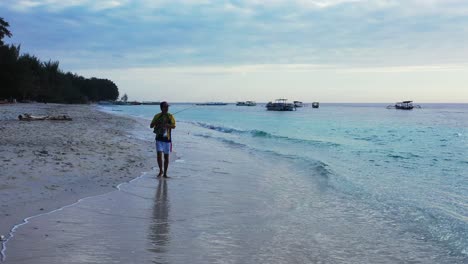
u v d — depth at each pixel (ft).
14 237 16.71
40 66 334.65
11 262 14.07
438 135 102.53
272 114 301.84
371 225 21.44
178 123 156.46
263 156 51.96
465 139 89.56
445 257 16.89
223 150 58.44
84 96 465.88
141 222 20.25
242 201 26.25
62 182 27.43
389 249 17.78
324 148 66.23
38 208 21.24
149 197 25.93
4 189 23.94
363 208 25.20
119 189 27.58
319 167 41.86
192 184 31.30
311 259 16.29
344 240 18.89
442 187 32.50
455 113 354.74
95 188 27.12
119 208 22.68
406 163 47.78
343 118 227.61
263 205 25.38
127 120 131.95
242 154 53.78
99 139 57.72
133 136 71.10
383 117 247.29
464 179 36.50
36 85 280.51
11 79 233.35
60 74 387.55
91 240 17.01
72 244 16.35
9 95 244.83
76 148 44.60
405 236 19.62
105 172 32.71
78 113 165.99
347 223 21.80
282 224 21.26
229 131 106.52
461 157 54.34
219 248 17.01
